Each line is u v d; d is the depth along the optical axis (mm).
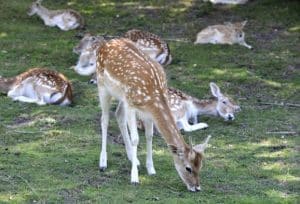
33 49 18562
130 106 11016
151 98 10828
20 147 12664
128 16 21562
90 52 17016
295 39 19750
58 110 14719
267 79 16953
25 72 15680
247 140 13484
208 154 12672
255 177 11586
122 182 11062
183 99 14406
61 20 20516
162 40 18203
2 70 17062
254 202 10281
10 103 15023
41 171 11430
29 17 21234
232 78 16953
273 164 12227
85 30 20484
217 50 18812
